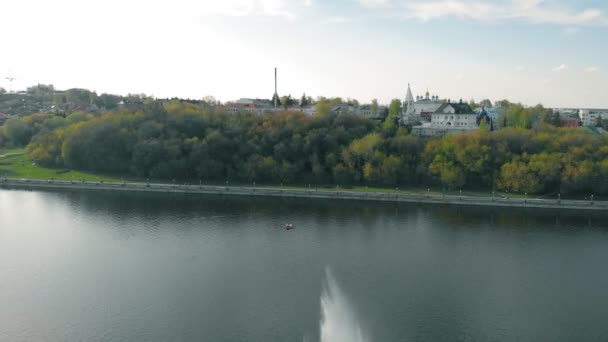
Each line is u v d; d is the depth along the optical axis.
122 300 105.50
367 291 111.00
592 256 134.12
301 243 142.62
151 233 150.50
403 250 137.62
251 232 152.38
